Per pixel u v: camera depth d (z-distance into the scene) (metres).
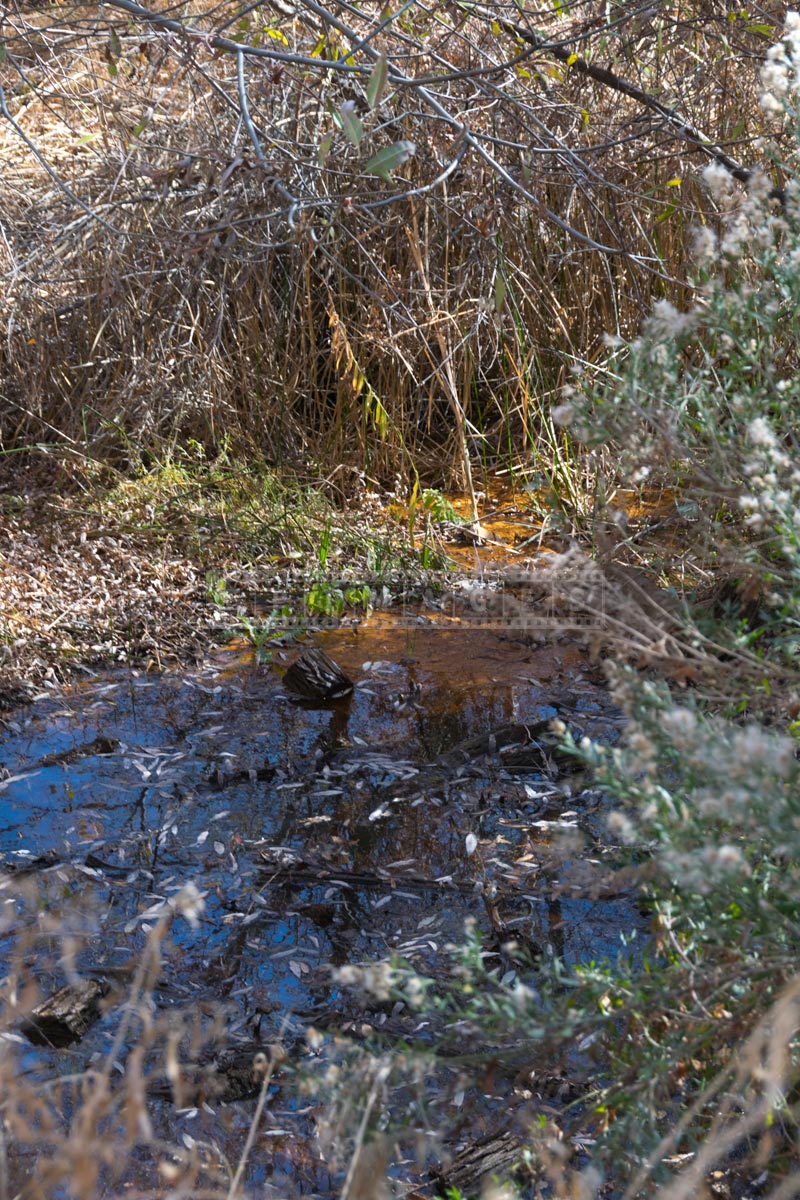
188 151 5.47
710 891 1.81
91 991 2.62
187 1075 2.43
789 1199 1.82
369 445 5.74
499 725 3.78
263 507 5.29
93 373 5.89
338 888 3.03
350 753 3.65
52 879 3.05
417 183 5.28
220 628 4.50
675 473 2.51
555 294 5.79
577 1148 2.18
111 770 3.56
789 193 2.43
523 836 3.21
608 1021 1.96
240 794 3.44
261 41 5.16
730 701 2.06
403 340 5.63
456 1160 2.18
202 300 5.87
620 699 1.90
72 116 6.88
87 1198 1.47
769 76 2.52
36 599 4.55
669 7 4.87
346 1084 1.88
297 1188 2.16
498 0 4.99
